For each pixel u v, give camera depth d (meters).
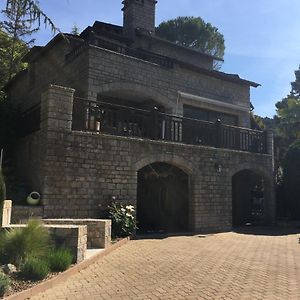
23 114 15.34
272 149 18.06
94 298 5.63
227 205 15.59
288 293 6.11
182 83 17.81
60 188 11.30
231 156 16.11
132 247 10.37
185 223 15.24
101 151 12.23
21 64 25.31
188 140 15.08
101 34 18.36
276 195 19.31
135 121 13.67
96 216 11.86
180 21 39.81
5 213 8.35
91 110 12.48
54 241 7.58
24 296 5.44
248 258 9.23
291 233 14.93
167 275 7.16
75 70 15.86
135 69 16.20
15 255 6.83
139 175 15.66
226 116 19.77
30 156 12.71
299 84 40.41
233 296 5.86
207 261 8.67
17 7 6.43
